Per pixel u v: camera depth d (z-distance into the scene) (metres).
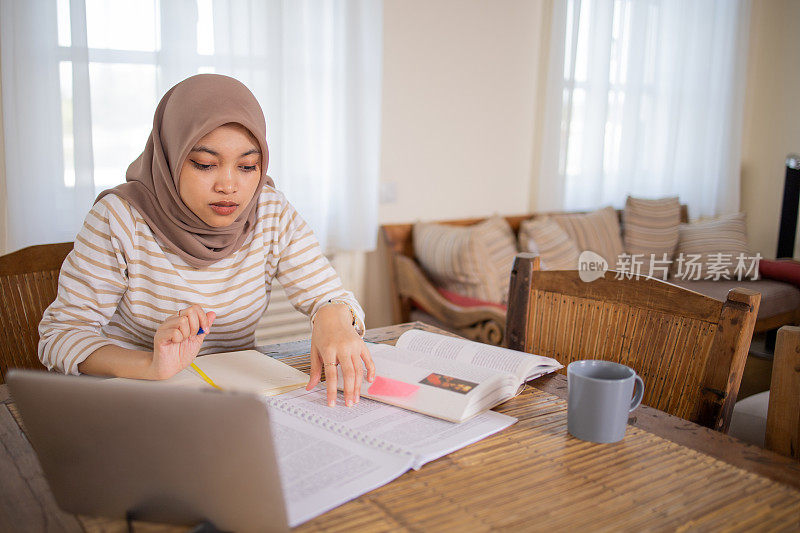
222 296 1.29
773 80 4.28
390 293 3.11
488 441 0.88
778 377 0.98
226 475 0.62
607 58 3.48
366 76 2.68
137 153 2.29
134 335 1.29
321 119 2.64
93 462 0.66
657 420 0.97
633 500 0.74
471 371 1.05
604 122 3.56
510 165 3.40
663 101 3.92
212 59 2.36
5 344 1.31
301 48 2.54
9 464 0.80
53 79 2.12
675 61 3.87
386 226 2.96
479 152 3.27
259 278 1.33
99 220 1.20
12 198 2.12
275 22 2.43
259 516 0.64
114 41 2.20
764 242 4.42
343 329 1.08
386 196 2.99
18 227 2.13
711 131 4.18
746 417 1.68
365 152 2.73
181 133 1.13
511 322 1.41
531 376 1.13
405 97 2.96
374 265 3.02
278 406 0.96
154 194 1.22
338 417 0.93
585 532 0.68
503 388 1.01
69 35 2.11
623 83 3.70
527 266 1.38
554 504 0.73
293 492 0.73
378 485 0.75
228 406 0.58
